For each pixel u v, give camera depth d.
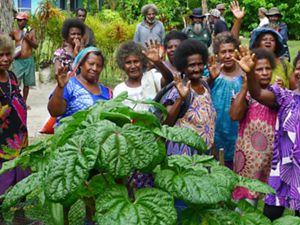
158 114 2.78
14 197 1.77
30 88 8.34
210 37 8.24
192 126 2.89
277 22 7.84
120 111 1.84
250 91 2.78
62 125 1.87
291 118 2.70
